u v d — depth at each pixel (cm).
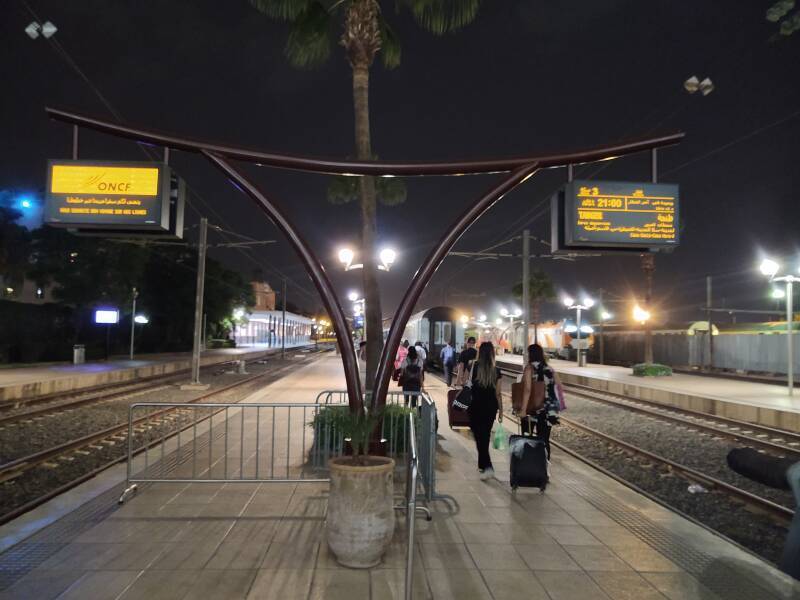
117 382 2589
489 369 829
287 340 10300
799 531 369
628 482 888
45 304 3556
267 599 426
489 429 827
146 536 559
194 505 663
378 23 1109
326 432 766
